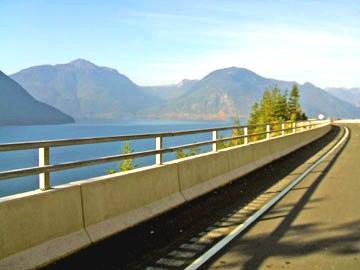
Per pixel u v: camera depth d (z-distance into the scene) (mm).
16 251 6332
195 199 11984
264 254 7281
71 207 7465
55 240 7035
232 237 8289
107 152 101500
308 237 8305
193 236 8352
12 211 6348
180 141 112125
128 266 6695
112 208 8539
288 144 26484
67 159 84125
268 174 17141
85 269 6551
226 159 15242
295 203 11500
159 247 7641
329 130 56312
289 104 117125
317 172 17641
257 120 117312
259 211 10555
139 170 9688
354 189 13633
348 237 8305
